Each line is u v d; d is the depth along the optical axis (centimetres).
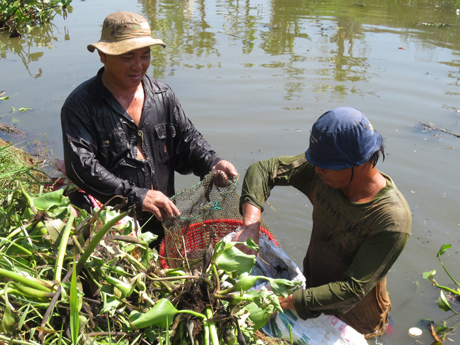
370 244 217
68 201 196
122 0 1072
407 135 492
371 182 218
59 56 698
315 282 264
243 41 775
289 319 232
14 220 188
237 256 182
